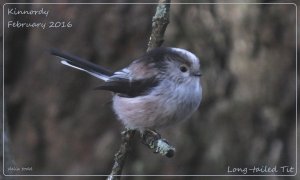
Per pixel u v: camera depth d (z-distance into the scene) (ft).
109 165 38.14
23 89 39.11
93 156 38.22
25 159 38.86
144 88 25.00
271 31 39.14
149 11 37.37
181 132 38.11
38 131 39.04
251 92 39.04
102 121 38.37
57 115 38.68
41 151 38.88
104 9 37.68
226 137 38.55
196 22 38.01
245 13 38.86
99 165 38.14
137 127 25.80
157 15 21.70
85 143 38.47
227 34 38.73
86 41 37.76
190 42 37.96
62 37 38.11
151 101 24.68
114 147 38.14
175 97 24.68
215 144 38.42
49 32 38.27
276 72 39.37
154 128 25.84
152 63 25.34
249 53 39.04
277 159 39.32
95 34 37.70
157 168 38.11
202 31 38.09
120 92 25.68
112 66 37.45
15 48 38.73
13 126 39.40
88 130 38.42
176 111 24.88
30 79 38.99
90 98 38.50
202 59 38.17
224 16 38.58
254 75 39.17
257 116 39.27
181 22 37.91
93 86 38.47
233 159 38.65
